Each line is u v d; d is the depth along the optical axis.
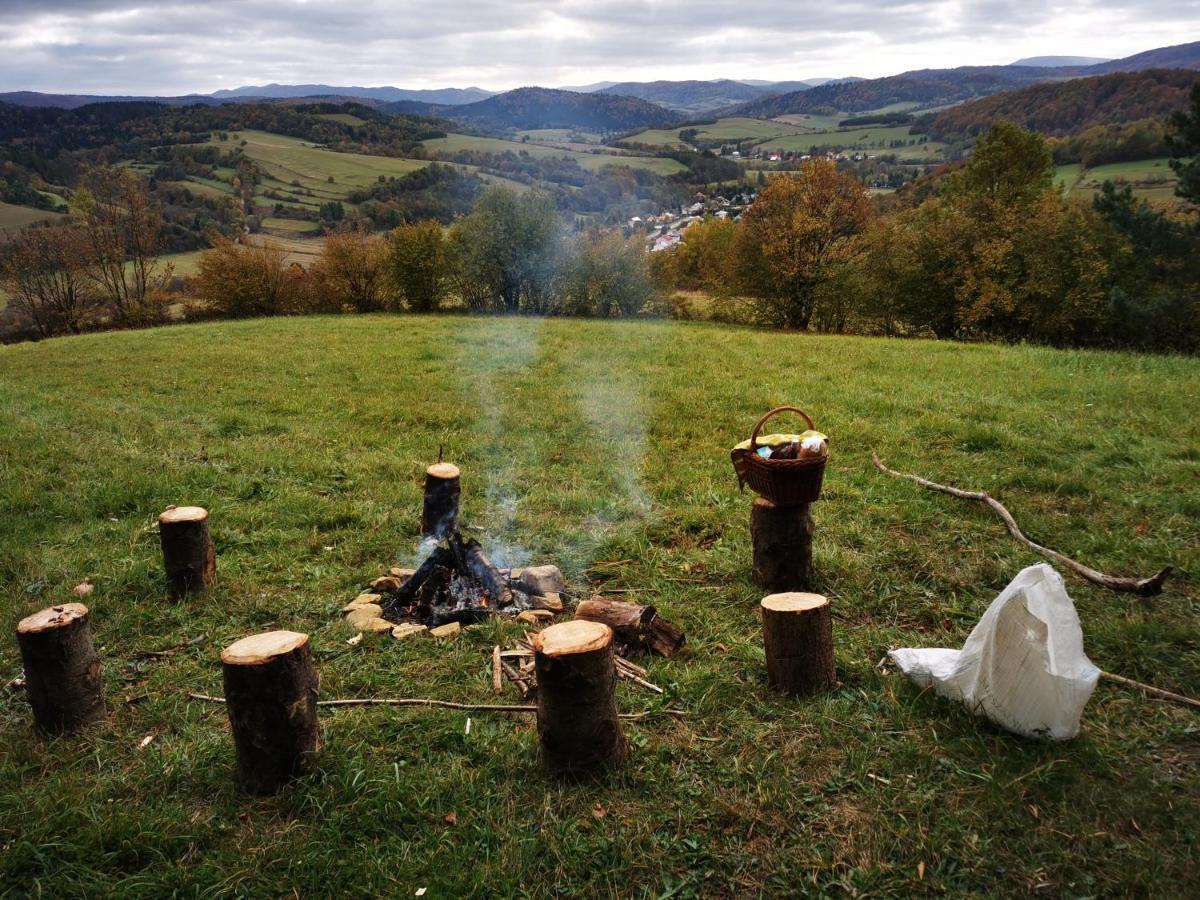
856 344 19.64
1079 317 25.47
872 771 3.38
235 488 7.83
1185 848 2.92
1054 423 9.55
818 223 28.53
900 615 4.91
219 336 23.80
